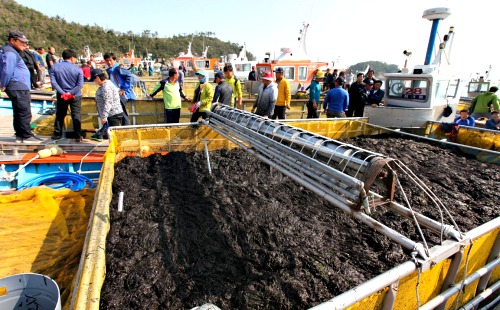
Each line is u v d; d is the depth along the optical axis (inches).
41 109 374.0
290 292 91.0
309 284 94.6
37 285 76.6
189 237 119.0
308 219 135.8
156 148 207.6
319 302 87.8
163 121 331.3
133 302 85.5
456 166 202.1
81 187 190.9
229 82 337.7
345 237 123.6
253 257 108.1
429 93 273.3
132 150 201.9
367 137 275.6
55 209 157.6
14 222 146.3
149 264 101.7
